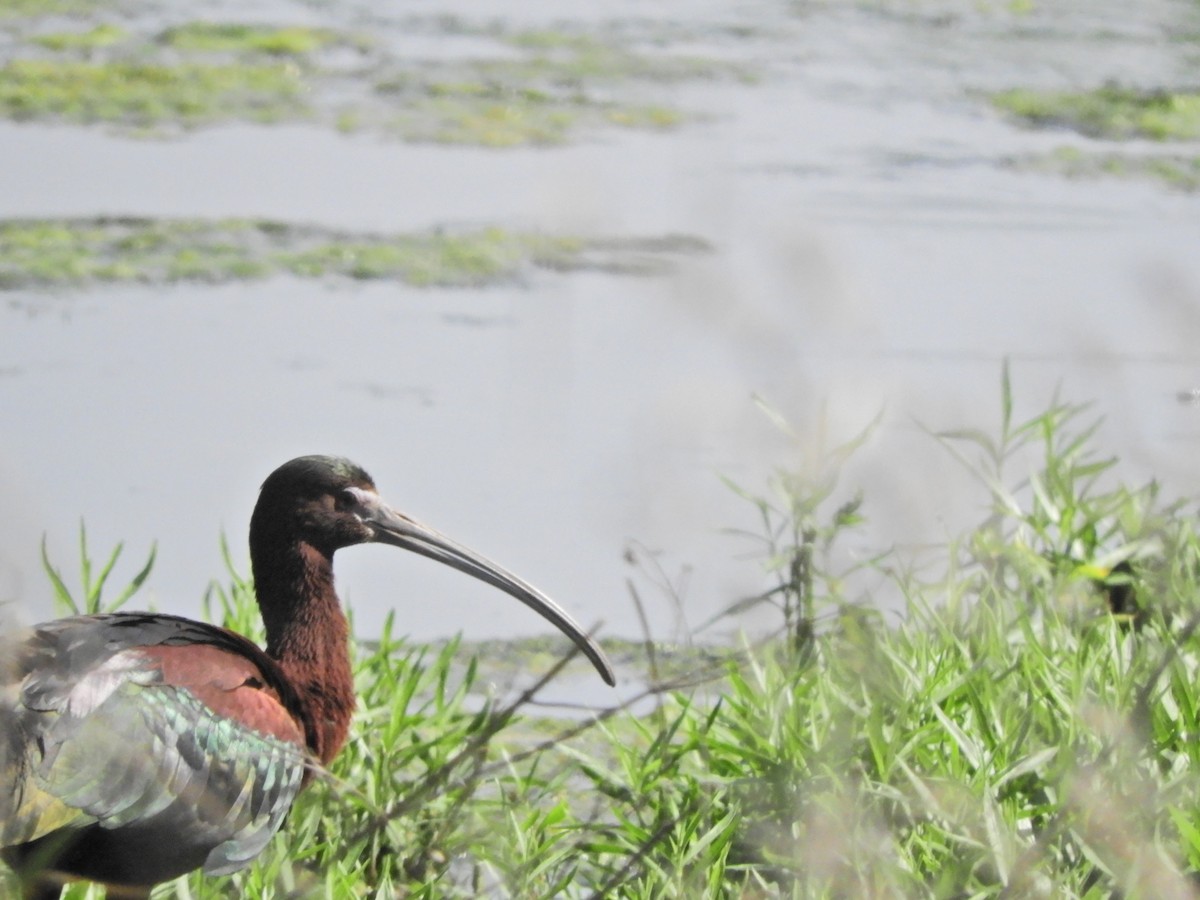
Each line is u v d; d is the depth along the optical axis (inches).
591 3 1105.4
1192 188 799.7
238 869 308.0
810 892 295.9
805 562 395.2
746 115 887.1
